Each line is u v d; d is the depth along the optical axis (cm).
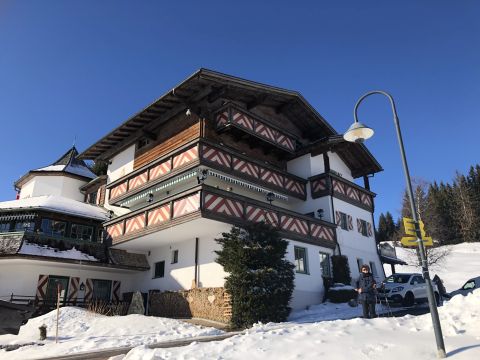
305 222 2209
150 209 2016
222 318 1717
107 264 2202
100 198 2931
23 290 2017
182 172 2025
